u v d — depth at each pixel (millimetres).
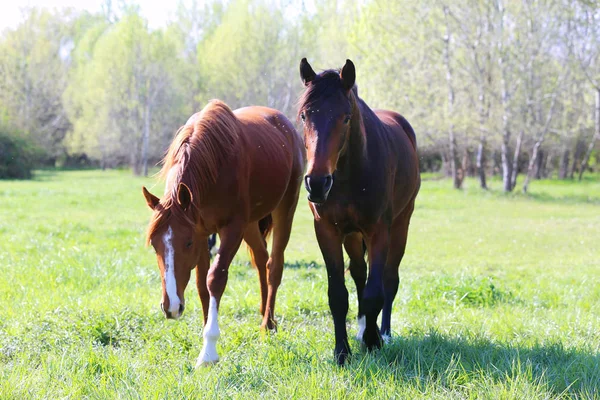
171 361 4277
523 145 33219
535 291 7379
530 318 5691
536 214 20422
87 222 15023
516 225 17094
